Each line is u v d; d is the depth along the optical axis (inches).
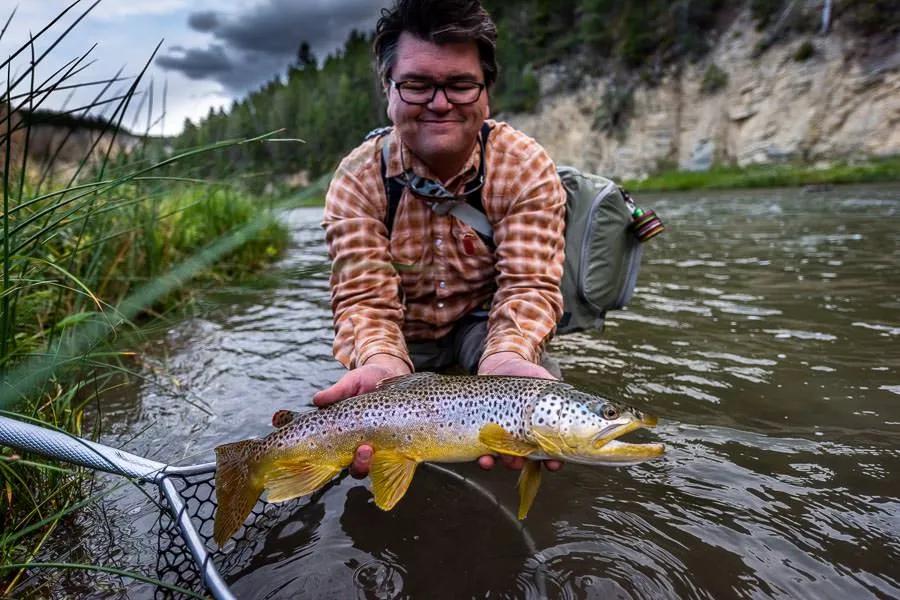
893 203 183.9
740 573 25.7
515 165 37.4
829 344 54.0
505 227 37.7
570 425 26.8
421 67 32.4
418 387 29.0
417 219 38.1
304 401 45.9
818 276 82.0
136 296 55.1
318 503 32.2
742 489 32.3
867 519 29.3
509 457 28.9
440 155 34.9
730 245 116.0
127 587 25.9
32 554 26.9
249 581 26.0
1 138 27.2
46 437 25.5
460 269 39.4
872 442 36.8
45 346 42.2
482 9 32.7
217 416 43.1
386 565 26.9
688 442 37.6
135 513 31.2
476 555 27.4
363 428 28.0
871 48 392.2
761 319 62.8
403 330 41.6
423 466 36.1
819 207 185.6
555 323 36.9
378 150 37.7
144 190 63.2
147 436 39.8
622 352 54.4
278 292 86.5
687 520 29.6
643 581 25.3
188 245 82.2
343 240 37.7
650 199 302.8
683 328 61.1
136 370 52.0
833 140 396.2
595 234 43.1
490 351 34.6
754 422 40.0
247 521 30.7
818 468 34.1
